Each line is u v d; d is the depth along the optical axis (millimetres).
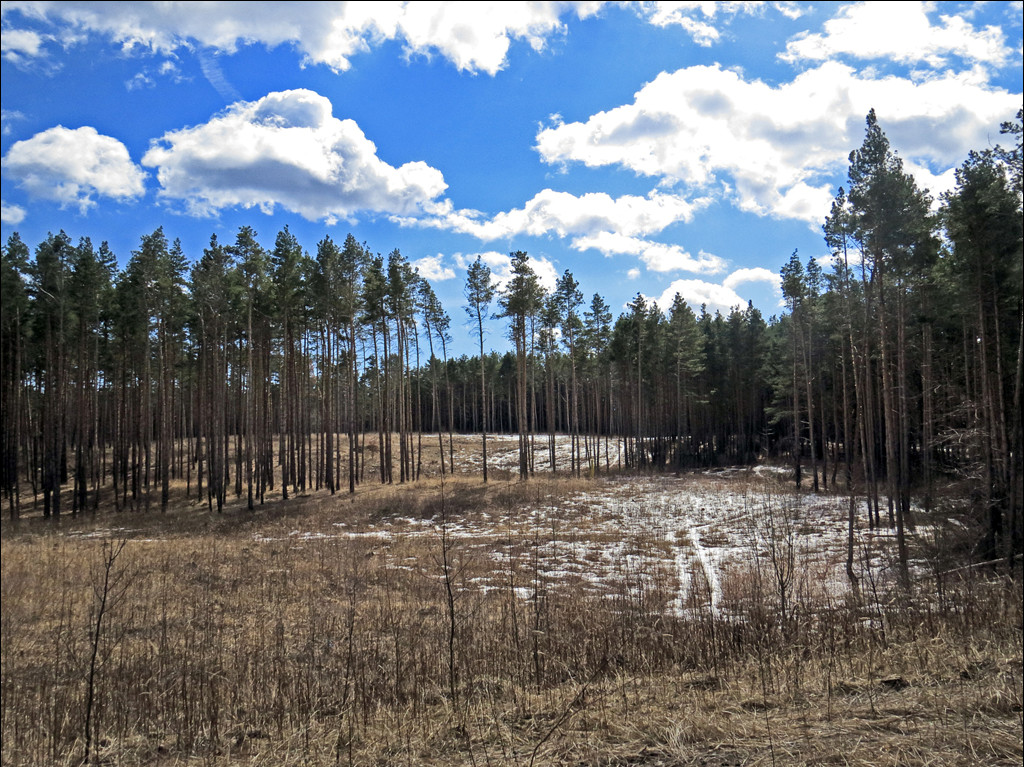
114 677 7777
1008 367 22594
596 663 7305
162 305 37719
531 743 4934
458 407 95562
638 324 52125
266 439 41594
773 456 57688
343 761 4980
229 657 9102
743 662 7305
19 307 31891
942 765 3863
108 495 39531
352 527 29406
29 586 13547
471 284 42156
